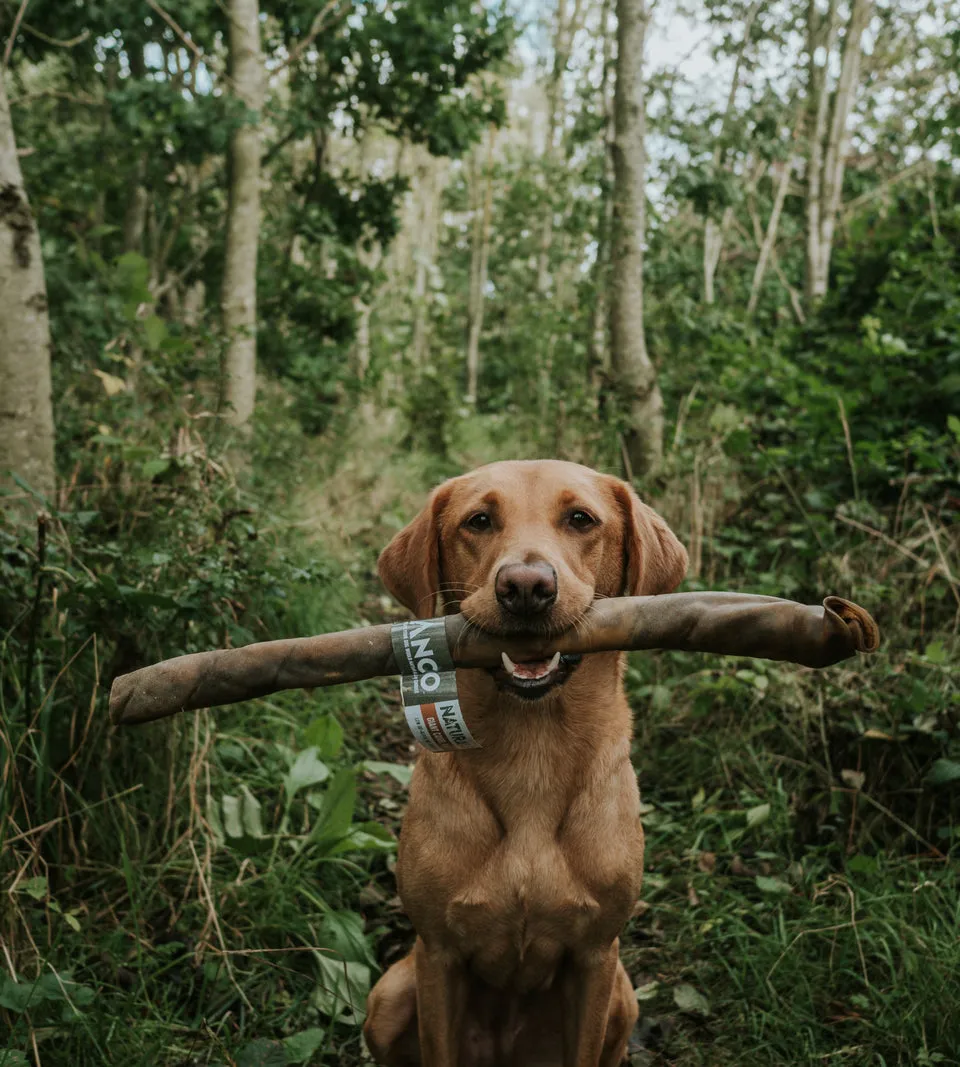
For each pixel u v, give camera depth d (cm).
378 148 1917
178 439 448
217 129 693
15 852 278
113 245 997
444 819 240
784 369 752
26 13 757
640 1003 299
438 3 837
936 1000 265
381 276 989
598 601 208
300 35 857
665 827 379
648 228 1320
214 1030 269
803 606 182
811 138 1284
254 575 353
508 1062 272
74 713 306
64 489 394
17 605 319
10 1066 218
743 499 634
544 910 237
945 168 888
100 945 281
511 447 1174
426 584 261
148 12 741
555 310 1467
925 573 445
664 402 965
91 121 1176
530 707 240
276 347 912
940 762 333
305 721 445
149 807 324
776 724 404
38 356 398
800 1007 280
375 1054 263
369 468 945
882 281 819
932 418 586
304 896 321
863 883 322
